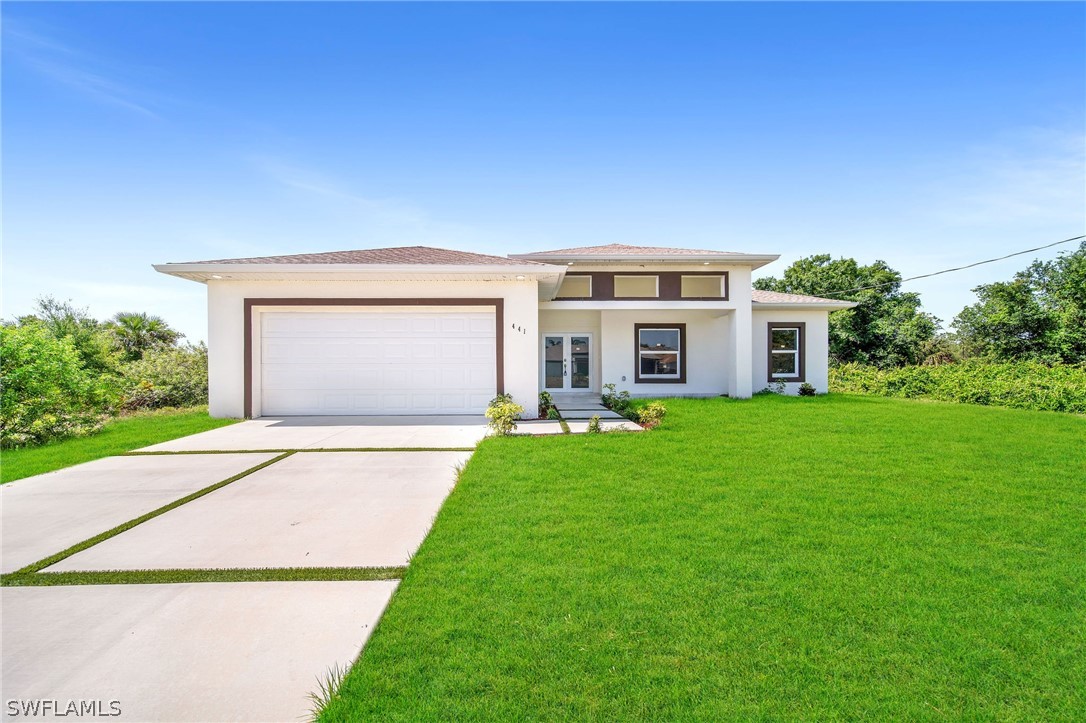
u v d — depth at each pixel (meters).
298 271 9.62
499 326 10.49
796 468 5.76
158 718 1.92
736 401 13.05
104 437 8.27
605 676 2.11
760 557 3.31
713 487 4.98
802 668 2.16
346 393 10.52
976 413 10.69
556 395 15.44
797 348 15.27
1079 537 3.67
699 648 2.30
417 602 2.73
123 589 2.96
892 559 3.28
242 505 4.57
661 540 3.61
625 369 14.96
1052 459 6.25
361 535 3.81
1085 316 20.03
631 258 13.05
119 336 19.44
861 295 25.28
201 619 2.62
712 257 13.09
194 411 12.56
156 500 4.73
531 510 4.30
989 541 3.60
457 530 3.82
